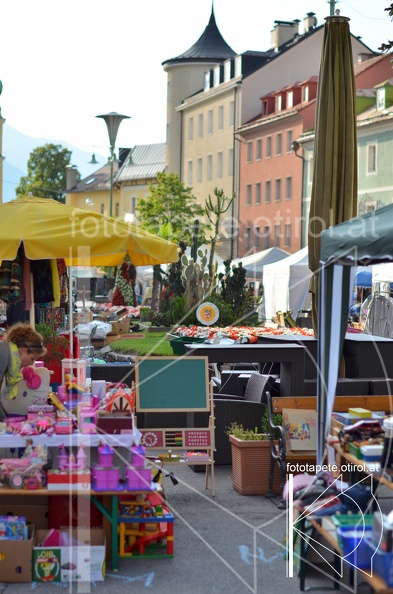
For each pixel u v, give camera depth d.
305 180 60.88
